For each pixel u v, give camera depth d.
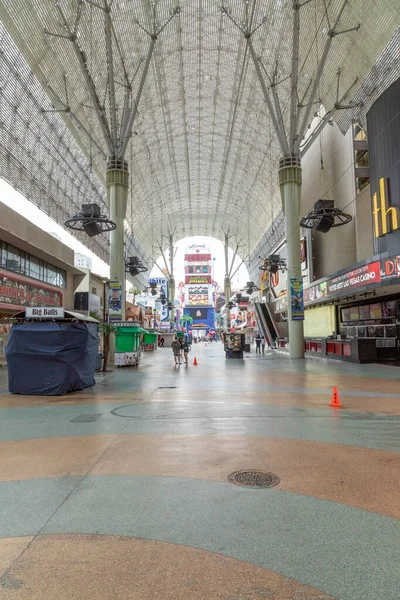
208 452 5.88
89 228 25.30
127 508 3.96
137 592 2.65
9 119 26.70
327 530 3.49
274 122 31.47
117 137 30.22
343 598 2.57
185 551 3.15
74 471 5.11
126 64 34.59
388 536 3.39
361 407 9.63
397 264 20.38
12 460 5.60
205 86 45.06
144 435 6.93
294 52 27.44
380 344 27.05
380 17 24.14
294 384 14.38
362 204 29.55
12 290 24.14
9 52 23.86
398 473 4.97
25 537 3.40
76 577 2.82
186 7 32.44
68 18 26.78
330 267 35.50
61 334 12.03
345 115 31.33
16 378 12.07
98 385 14.45
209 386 14.03
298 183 31.52
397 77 24.80
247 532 3.46
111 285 28.88
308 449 6.02
